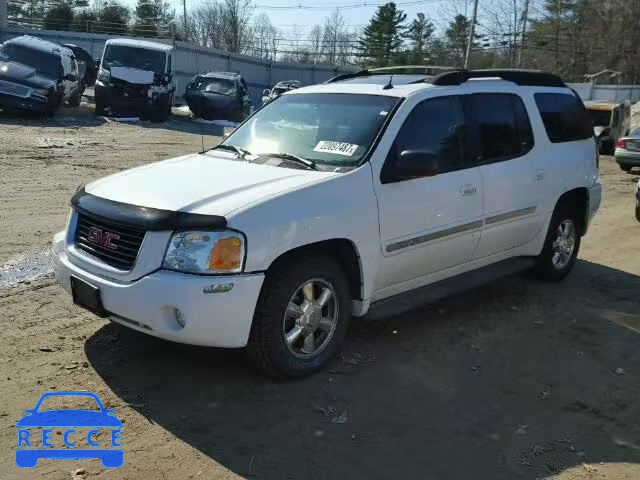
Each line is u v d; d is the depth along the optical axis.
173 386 4.05
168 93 22.36
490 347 4.99
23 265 6.21
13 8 65.38
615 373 4.66
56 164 12.19
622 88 45.03
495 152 5.53
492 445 3.65
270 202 3.91
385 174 4.54
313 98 5.30
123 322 3.93
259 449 3.46
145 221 3.78
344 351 4.73
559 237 6.57
